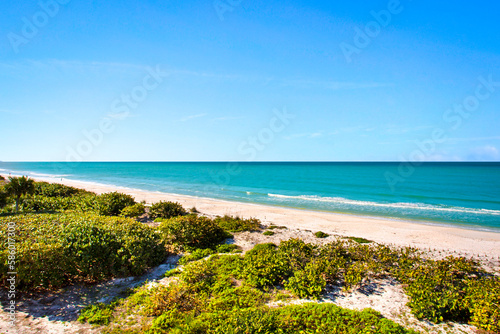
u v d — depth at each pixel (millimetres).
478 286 10406
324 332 7477
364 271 11875
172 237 15164
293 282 10234
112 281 10570
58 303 8781
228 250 14930
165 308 8484
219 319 7855
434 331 8148
